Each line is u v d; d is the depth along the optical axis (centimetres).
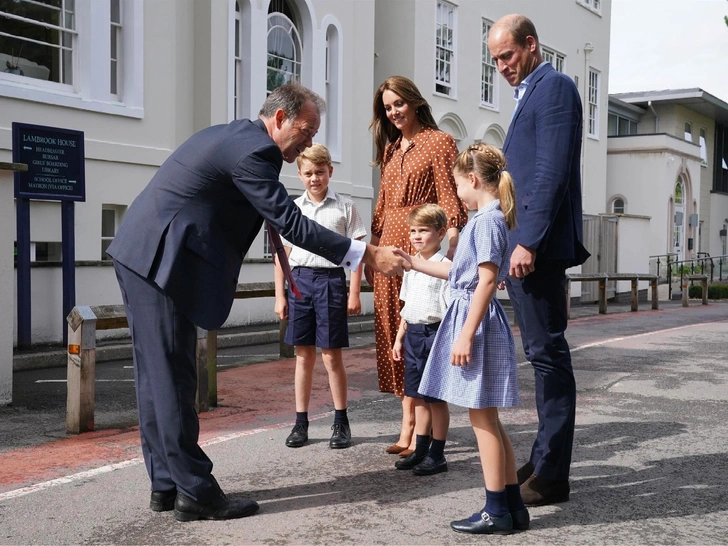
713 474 438
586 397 663
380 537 341
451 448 500
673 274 2706
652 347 990
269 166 353
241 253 373
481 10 1862
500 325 349
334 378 501
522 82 397
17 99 896
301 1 1314
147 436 371
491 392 343
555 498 387
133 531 347
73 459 466
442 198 465
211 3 1127
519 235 369
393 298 479
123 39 1040
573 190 383
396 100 469
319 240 357
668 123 3262
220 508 363
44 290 880
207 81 1135
